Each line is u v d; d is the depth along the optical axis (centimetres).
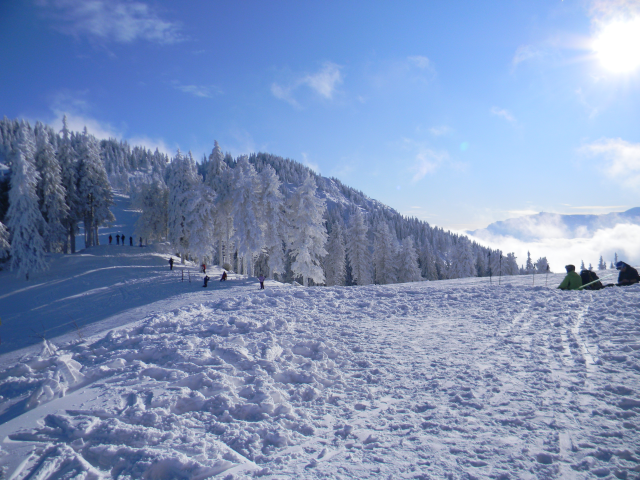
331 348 715
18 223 3162
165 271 3691
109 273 3444
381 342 761
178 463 330
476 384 503
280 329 863
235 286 2752
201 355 639
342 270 5034
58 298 2662
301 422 421
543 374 520
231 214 3747
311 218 3569
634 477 287
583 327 745
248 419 434
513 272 7362
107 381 555
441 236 15138
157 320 925
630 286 1095
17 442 380
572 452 326
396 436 380
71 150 4262
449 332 818
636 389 441
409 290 1459
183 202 4022
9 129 13962
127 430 386
